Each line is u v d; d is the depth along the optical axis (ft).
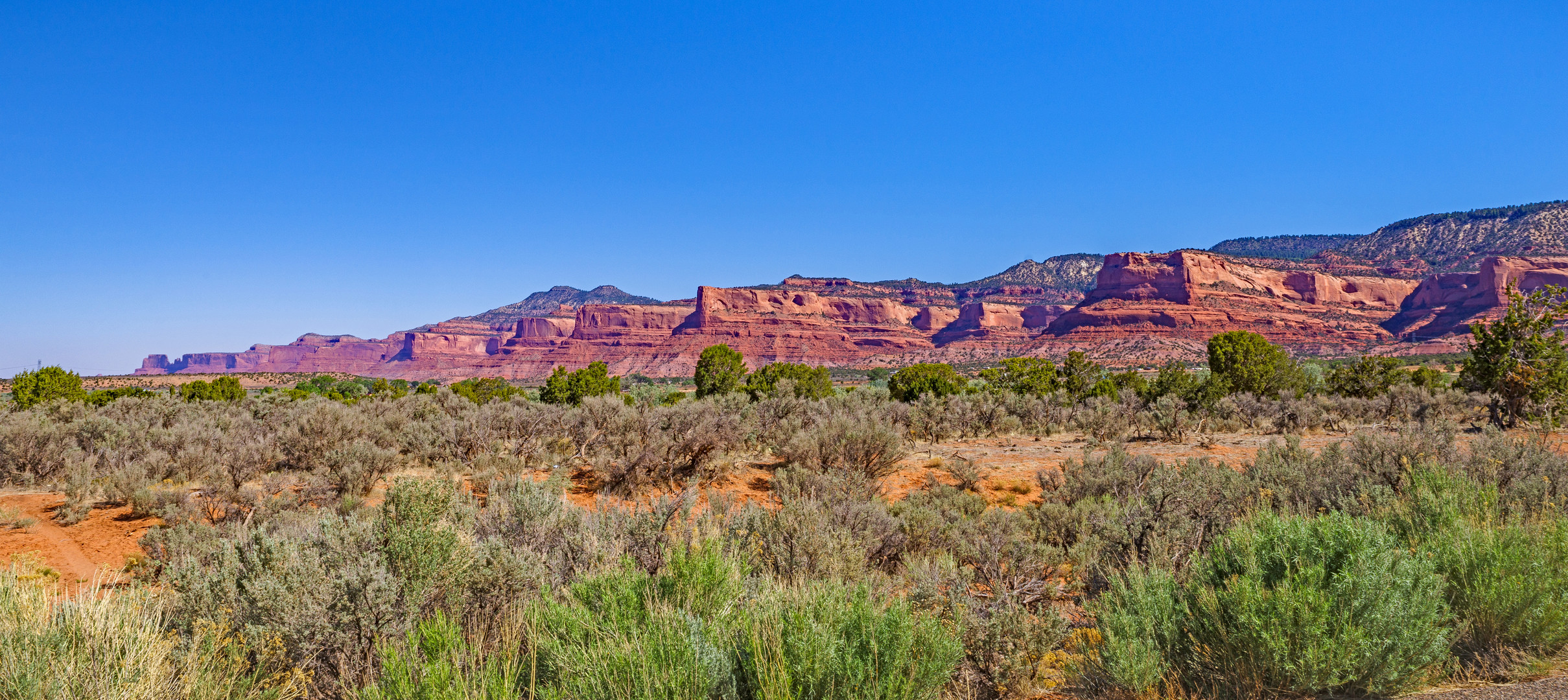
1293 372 121.49
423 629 13.05
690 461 46.70
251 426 63.16
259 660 13.61
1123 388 133.49
